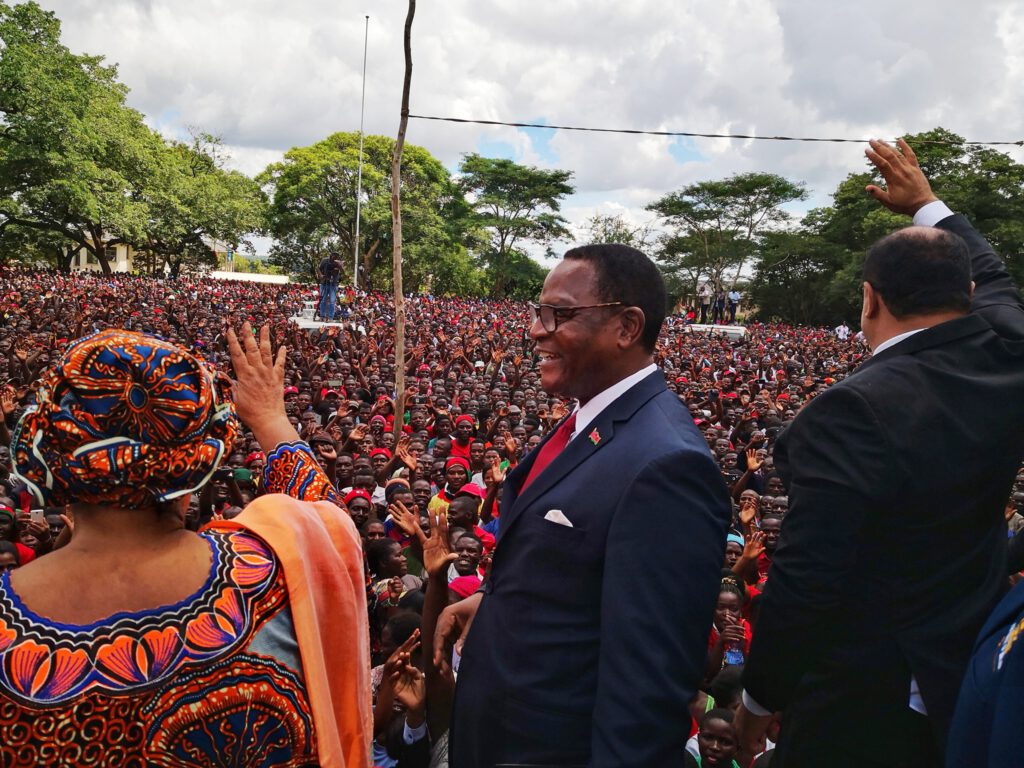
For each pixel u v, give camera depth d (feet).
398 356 32.45
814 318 222.69
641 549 5.66
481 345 80.33
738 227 227.81
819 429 6.37
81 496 4.05
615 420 6.41
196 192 177.78
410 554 22.53
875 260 6.97
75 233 169.89
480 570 21.07
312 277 242.78
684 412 6.53
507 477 7.42
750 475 29.09
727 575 18.03
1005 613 4.57
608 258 6.59
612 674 5.47
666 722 5.35
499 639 6.39
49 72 135.85
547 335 6.66
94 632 3.93
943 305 6.72
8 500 20.47
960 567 6.27
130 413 4.04
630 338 6.56
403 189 219.41
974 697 4.54
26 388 35.55
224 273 248.52
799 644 6.44
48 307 87.81
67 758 3.77
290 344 67.97
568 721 5.98
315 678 4.33
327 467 26.81
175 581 4.17
